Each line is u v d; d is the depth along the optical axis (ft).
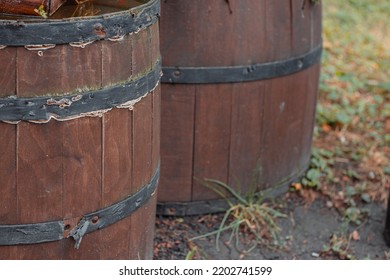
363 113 16.92
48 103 7.80
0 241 8.13
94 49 7.94
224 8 11.06
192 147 11.64
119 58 8.20
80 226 8.43
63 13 8.52
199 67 11.19
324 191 13.28
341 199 13.14
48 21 7.61
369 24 24.08
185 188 11.88
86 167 8.25
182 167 11.74
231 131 11.75
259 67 11.58
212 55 11.20
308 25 12.31
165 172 11.73
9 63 7.59
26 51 7.61
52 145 7.97
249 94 11.66
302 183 13.29
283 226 12.28
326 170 13.92
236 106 11.62
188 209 12.03
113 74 8.18
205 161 11.78
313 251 11.73
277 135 12.36
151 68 8.82
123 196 8.79
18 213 8.08
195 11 10.95
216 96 11.44
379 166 14.39
